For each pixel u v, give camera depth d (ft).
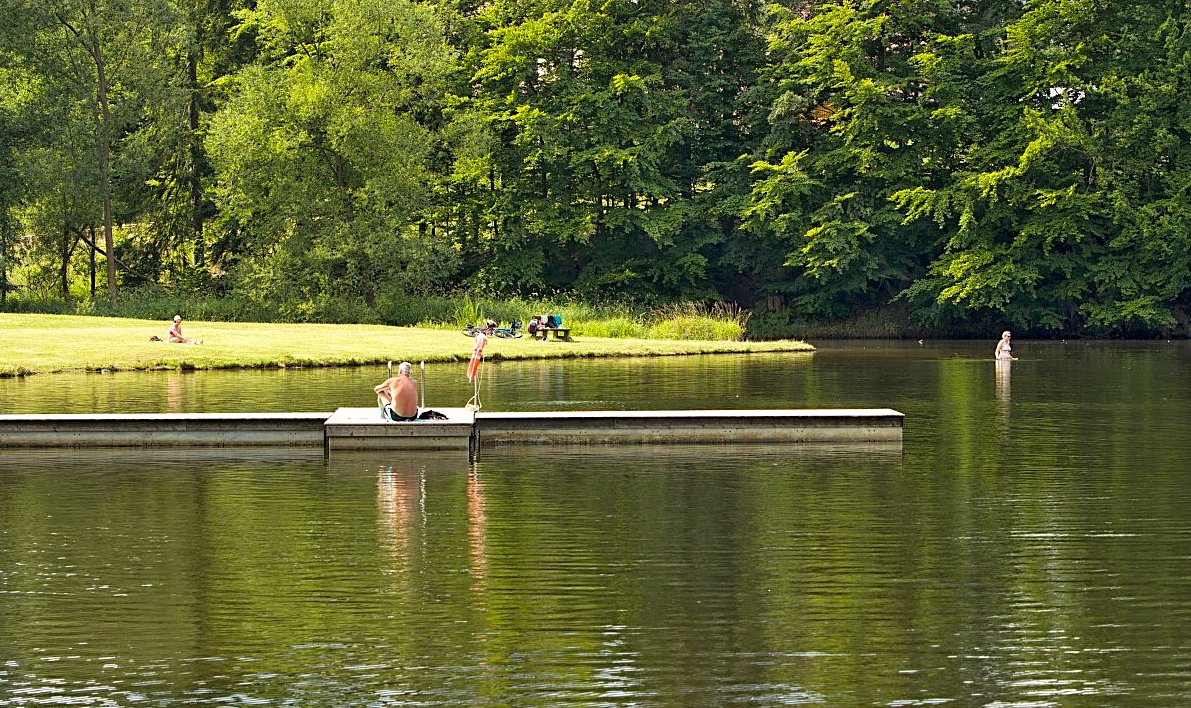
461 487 61.98
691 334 190.29
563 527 52.47
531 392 107.34
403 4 224.53
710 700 32.58
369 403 96.63
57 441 76.23
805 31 247.29
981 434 82.12
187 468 68.18
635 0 254.88
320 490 61.16
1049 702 32.30
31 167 217.56
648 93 245.65
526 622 39.11
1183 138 227.40
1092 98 230.68
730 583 43.52
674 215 248.32
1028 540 49.73
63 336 148.25
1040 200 227.81
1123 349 192.65
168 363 130.41
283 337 158.20
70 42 230.07
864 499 58.44
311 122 220.23
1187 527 51.93
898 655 35.91
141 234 266.57
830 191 246.06
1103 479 63.77
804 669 34.76
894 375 132.87
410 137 223.92
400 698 32.86
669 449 75.41
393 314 216.95
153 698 33.01
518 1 252.62
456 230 255.70
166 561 46.73
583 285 254.27
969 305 231.09
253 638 37.73
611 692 33.17
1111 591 42.27
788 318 254.47
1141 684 33.50
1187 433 82.33
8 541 50.03
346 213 225.35
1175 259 224.12
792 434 78.43
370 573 44.96
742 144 258.98
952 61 236.84
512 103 250.98
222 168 223.10
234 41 258.37
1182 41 224.33
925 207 231.09
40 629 38.63
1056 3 229.66
